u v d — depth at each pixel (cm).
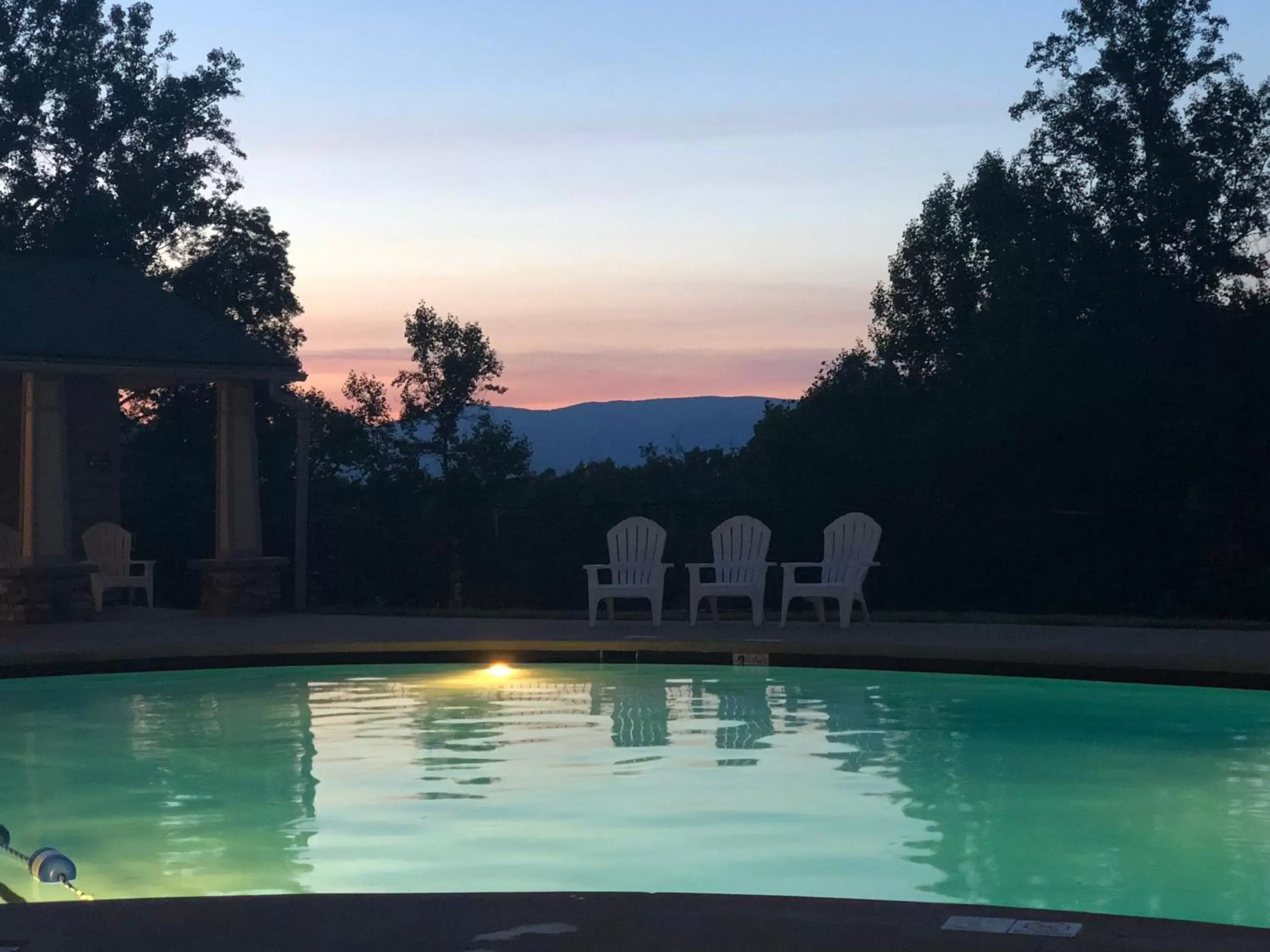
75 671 1065
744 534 1339
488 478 3156
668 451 2920
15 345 1398
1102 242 2306
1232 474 1847
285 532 2089
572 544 1856
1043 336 2038
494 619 1443
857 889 502
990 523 1703
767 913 316
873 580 1753
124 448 2816
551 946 296
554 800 650
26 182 2941
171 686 1043
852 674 1038
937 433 1953
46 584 1398
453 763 744
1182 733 810
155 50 3098
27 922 321
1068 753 752
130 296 1638
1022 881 510
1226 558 1642
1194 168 2342
